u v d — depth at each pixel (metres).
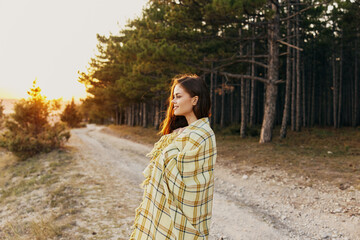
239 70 16.14
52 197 5.73
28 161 11.48
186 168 1.11
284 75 25.19
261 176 7.03
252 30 16.81
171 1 10.20
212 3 8.80
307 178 6.41
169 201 1.15
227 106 34.12
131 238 1.40
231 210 5.00
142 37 12.46
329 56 25.97
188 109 1.33
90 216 4.48
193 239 1.11
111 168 9.20
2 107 18.33
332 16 20.36
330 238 3.79
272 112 12.77
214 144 1.21
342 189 5.47
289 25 15.59
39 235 3.76
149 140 18.38
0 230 4.48
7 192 7.09
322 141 13.45
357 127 22.22
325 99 29.06
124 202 5.29
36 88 13.34
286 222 4.42
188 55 11.41
